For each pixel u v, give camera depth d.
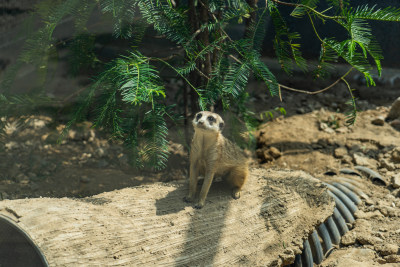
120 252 2.50
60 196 3.95
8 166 4.44
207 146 3.06
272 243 3.06
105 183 4.30
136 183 4.35
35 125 5.18
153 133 3.04
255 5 3.80
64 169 4.54
